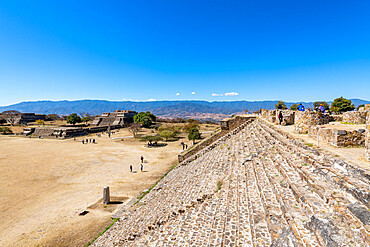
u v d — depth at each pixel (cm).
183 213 966
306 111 1350
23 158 3712
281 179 799
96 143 5572
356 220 412
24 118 10375
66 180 2617
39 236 1415
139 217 1335
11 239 1388
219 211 827
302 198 575
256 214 657
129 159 3794
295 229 485
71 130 6750
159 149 4738
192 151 2728
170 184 1780
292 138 1206
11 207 1858
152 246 784
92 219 1633
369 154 675
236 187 950
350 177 563
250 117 2967
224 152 1784
